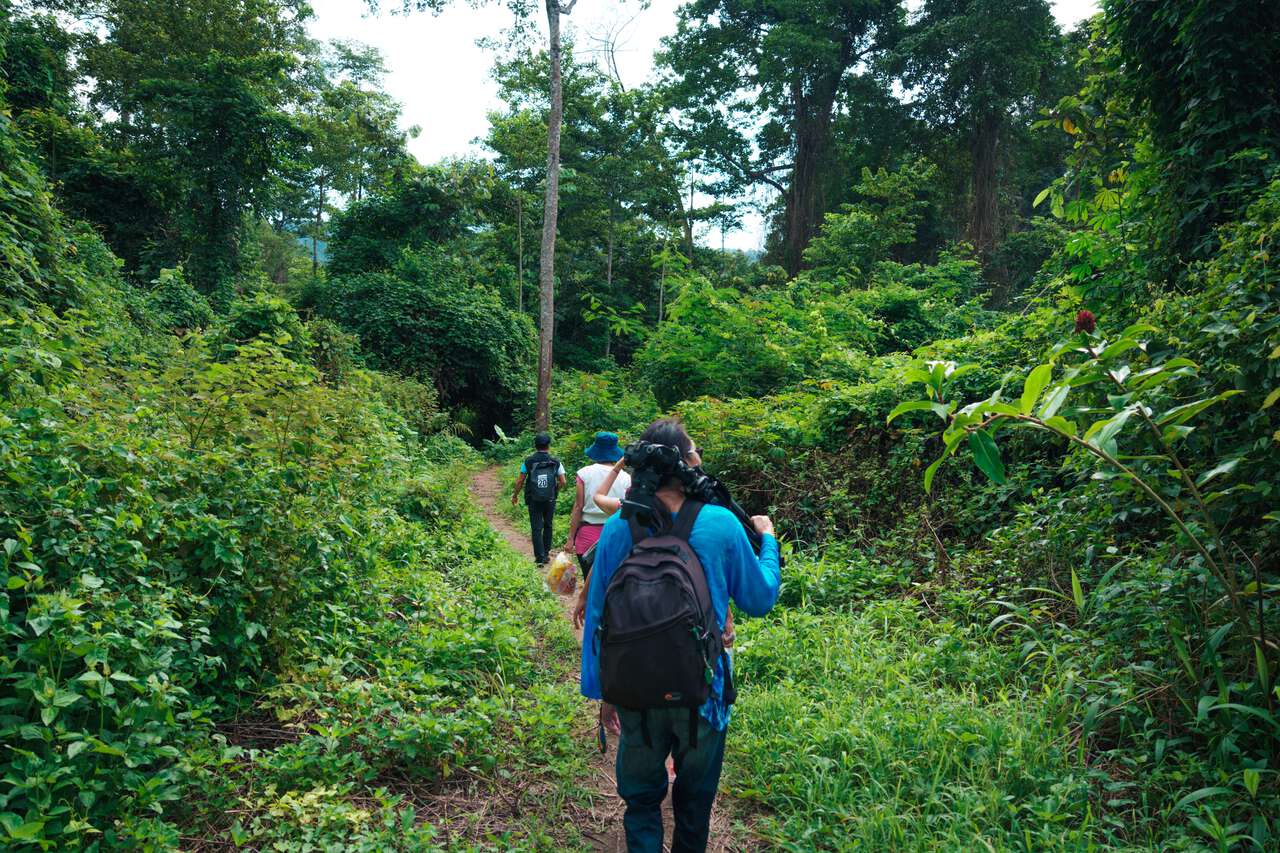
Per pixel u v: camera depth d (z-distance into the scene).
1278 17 5.86
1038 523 5.25
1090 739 3.50
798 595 6.06
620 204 40.19
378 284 25.78
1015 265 29.58
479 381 26.70
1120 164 7.02
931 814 3.00
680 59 39.25
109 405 4.08
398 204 30.02
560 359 38.78
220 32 32.56
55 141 24.17
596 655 2.49
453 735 3.44
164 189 26.44
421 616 5.00
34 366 3.50
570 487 13.39
